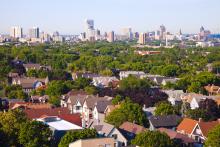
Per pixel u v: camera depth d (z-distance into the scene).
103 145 73.31
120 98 132.25
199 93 162.38
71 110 132.00
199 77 187.38
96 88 161.38
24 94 154.12
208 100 124.19
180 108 127.19
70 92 156.50
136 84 169.50
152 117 107.81
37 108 121.94
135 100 135.38
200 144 91.81
